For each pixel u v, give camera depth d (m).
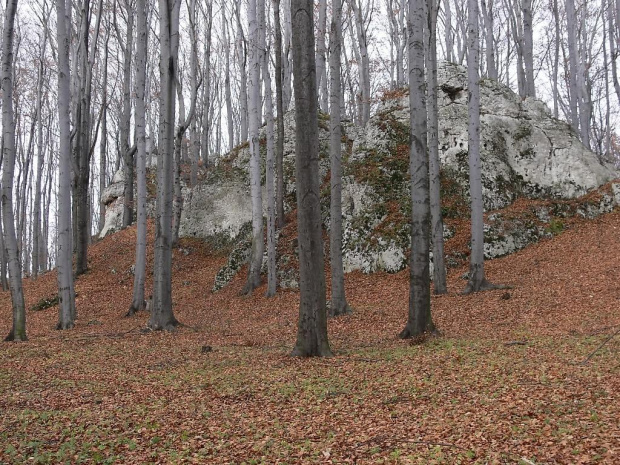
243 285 21.73
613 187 21.05
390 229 20.70
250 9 19.17
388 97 27.09
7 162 13.22
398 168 22.95
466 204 21.50
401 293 17.47
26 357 11.28
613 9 32.81
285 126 29.92
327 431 6.10
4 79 12.85
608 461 4.51
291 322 15.63
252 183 20.95
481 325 12.23
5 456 5.47
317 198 10.16
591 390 6.55
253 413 6.93
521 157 22.95
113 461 5.45
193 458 5.46
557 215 20.47
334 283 15.73
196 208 29.58
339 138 15.65
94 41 24.31
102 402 7.73
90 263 26.94
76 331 15.44
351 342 12.02
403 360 9.36
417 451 5.25
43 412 7.10
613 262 15.48
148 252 27.09
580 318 11.38
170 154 14.91
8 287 27.25
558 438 5.17
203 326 16.41
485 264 18.64
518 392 6.81
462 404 6.60
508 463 4.76
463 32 35.59
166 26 14.42
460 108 24.28
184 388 8.41
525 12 25.78
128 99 30.45
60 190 15.91
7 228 13.56
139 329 15.24
